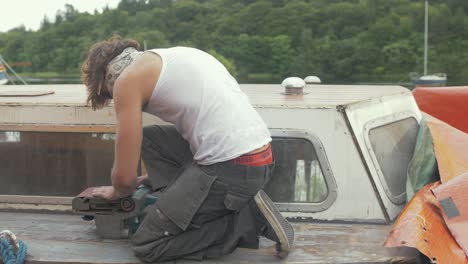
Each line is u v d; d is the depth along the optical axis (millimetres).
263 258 2975
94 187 3494
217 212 2926
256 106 3428
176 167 3197
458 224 2859
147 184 3344
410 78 43219
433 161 3359
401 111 3660
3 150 3682
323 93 4012
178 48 2984
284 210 3428
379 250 3016
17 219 3547
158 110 2920
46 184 3666
